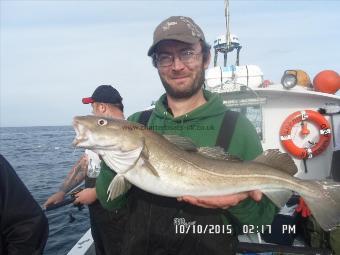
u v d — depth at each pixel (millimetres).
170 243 2506
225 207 2379
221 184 2457
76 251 4352
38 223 2236
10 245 2172
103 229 3799
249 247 3711
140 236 2561
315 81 6152
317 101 6211
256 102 6066
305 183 2576
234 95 6145
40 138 60219
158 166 2482
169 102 2795
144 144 2494
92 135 2529
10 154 27844
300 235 4445
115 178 2529
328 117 6109
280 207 2506
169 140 2590
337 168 4461
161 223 2527
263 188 2494
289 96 6305
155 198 2588
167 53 2590
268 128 6375
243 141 2566
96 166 4129
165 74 2627
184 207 2514
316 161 6078
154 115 2891
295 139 6117
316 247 3861
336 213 2484
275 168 2566
